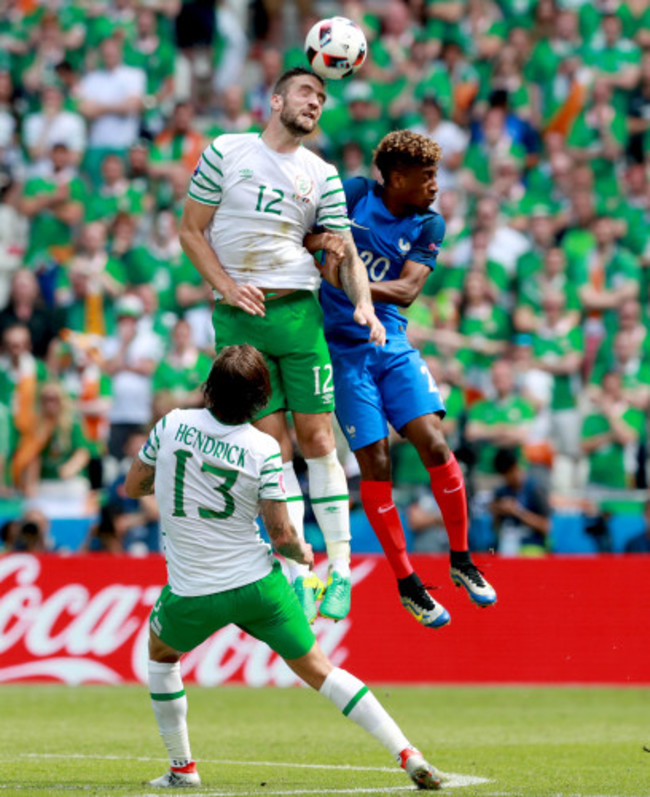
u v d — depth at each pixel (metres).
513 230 58.62
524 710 36.88
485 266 56.06
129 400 53.09
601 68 62.22
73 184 62.34
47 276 59.78
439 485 24.91
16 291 55.09
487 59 65.38
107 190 62.12
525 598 42.56
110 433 52.97
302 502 24.19
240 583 20.70
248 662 42.59
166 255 58.62
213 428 20.55
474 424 49.59
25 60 69.12
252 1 75.62
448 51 65.19
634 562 42.28
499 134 61.44
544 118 62.69
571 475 51.84
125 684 41.91
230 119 64.69
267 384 20.66
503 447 49.06
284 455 23.92
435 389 25.12
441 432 24.92
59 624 42.38
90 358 54.12
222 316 23.62
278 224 23.09
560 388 52.31
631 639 42.03
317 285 23.88
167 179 62.19
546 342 52.84
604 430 50.47
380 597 42.88
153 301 55.53
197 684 42.59
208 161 23.05
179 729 22.34
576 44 63.81
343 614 23.72
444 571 42.66
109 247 59.03
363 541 45.94
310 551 21.20
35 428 51.28
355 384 24.77
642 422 50.81
